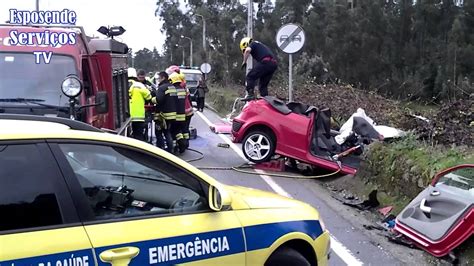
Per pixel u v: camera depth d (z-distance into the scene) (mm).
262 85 12484
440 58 51156
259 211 3875
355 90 17109
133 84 11250
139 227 3205
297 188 9250
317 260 4164
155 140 13227
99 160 3230
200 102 25672
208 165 10945
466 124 9875
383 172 8438
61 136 3104
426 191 6551
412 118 11516
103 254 2990
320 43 55531
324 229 4297
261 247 3740
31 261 2748
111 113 8969
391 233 6707
